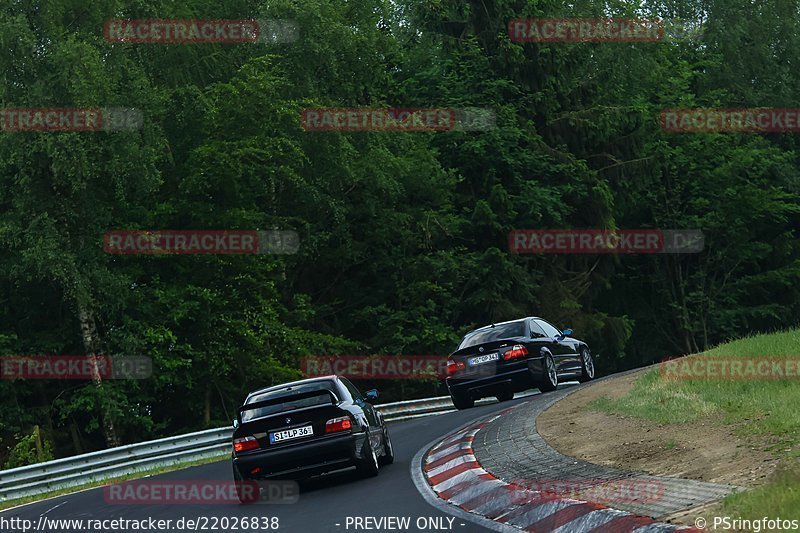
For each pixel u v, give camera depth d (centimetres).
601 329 7888
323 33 6462
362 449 2098
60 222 5069
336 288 7281
